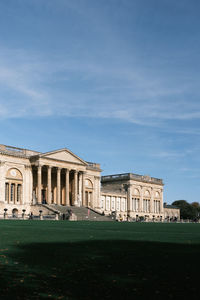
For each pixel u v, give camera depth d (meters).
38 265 15.73
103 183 149.50
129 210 139.25
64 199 111.12
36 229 39.41
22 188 97.94
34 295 11.21
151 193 151.12
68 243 24.30
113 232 37.56
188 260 17.20
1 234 31.19
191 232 40.31
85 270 14.70
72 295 11.20
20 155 97.88
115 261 16.83
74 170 108.31
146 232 38.94
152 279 13.17
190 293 11.36
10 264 15.92
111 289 11.84
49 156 100.25
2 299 10.80
